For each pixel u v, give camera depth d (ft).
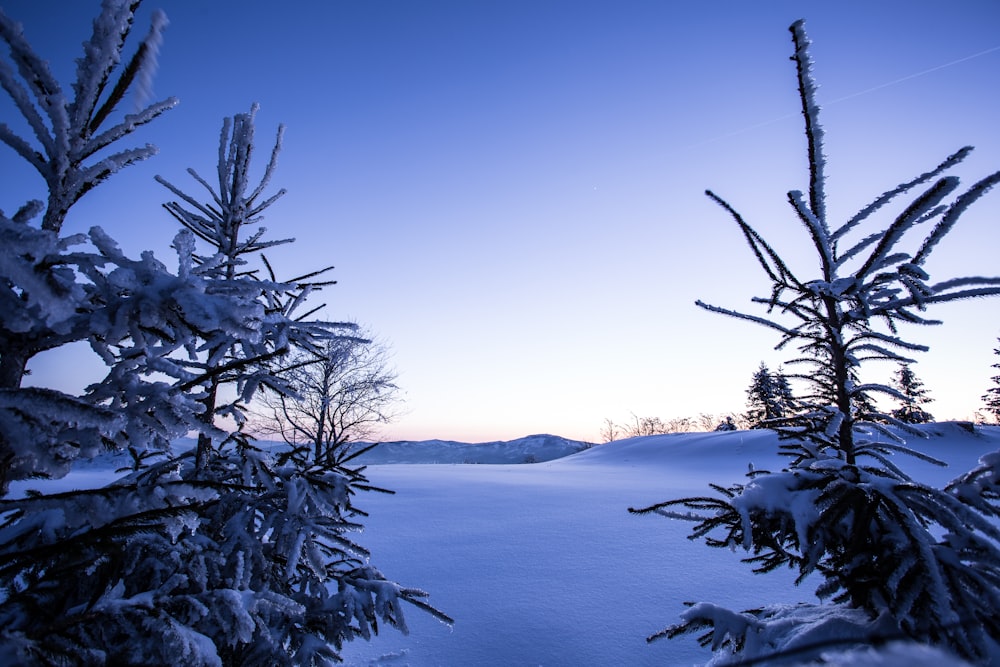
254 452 13.70
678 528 42.70
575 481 84.02
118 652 7.21
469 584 28.50
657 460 124.57
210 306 5.71
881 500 8.89
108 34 6.52
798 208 10.65
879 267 9.86
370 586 13.66
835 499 9.07
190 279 6.08
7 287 5.71
